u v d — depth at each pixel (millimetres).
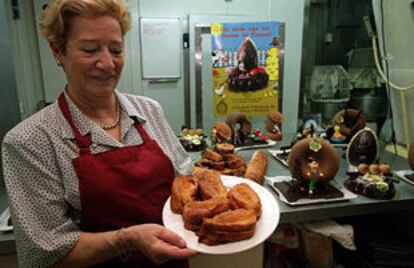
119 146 728
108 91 690
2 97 1268
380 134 2129
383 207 1196
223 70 2010
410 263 1370
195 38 2189
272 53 2021
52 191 625
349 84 2316
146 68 2184
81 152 669
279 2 2279
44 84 2111
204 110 2312
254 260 1226
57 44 638
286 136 2205
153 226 621
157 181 771
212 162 1362
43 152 629
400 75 1828
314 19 2414
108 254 620
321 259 1369
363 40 2377
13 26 1838
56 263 609
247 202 678
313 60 2482
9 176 606
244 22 2051
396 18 1764
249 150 1848
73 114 698
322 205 1162
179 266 833
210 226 590
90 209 661
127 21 686
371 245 1403
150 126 854
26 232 584
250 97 2066
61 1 600
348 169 1538
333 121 2037
